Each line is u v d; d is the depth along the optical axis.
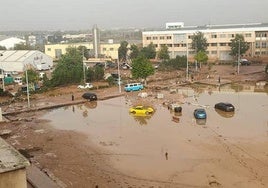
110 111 52.88
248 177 27.88
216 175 28.44
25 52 112.44
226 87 70.69
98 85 74.88
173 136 39.09
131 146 36.25
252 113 48.34
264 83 71.38
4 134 41.66
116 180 28.36
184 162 31.41
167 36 127.12
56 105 56.78
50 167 31.44
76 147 36.62
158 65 103.94
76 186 27.48
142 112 49.56
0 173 16.61
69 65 89.38
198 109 47.72
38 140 39.31
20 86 77.00
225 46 117.56
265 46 114.50
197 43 115.81
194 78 81.56
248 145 35.16
